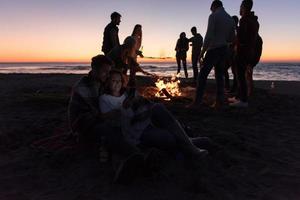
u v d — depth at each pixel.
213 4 3.81
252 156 2.48
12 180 2.05
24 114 3.66
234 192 1.92
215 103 3.95
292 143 2.81
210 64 3.77
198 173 2.09
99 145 2.31
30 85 6.51
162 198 1.82
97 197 1.83
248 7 3.92
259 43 4.62
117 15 4.47
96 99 2.21
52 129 2.96
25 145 2.63
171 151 2.22
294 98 5.22
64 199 1.82
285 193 1.92
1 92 5.43
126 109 2.13
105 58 2.22
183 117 3.51
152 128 2.17
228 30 3.75
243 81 4.03
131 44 3.78
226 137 2.77
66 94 4.80
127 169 1.94
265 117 3.70
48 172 2.15
